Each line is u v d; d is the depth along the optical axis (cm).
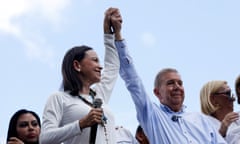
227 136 1003
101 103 786
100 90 860
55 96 798
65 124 788
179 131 943
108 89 873
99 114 752
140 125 996
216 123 1041
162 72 1002
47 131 763
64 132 750
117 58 922
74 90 807
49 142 758
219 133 1002
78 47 838
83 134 774
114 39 925
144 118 939
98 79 830
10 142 811
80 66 822
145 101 937
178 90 976
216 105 1063
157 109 955
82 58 825
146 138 1028
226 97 1062
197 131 954
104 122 784
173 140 928
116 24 923
